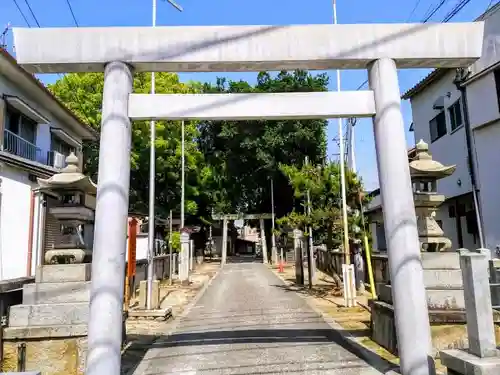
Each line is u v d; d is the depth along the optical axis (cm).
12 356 595
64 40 593
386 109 598
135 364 672
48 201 1371
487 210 1370
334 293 1496
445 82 1647
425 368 537
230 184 3694
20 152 1320
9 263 1166
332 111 609
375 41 607
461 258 452
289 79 3109
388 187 585
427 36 608
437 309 663
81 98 2230
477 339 418
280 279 2178
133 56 593
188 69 626
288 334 866
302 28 604
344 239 1314
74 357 601
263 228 3791
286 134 3066
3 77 1223
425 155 785
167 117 602
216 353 727
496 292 679
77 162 743
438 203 728
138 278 1655
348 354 700
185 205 3022
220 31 598
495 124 1340
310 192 1490
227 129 3200
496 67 1307
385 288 755
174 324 1030
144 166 2653
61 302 638
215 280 2227
